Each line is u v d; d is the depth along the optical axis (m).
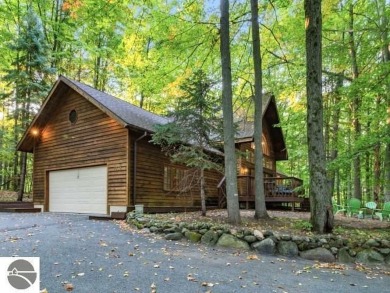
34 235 7.12
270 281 4.77
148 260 5.50
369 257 6.44
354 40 12.71
